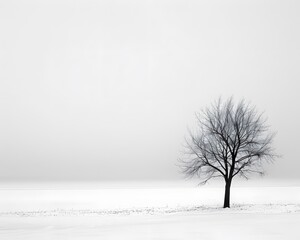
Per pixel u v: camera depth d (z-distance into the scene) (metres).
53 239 14.42
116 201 61.88
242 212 30.69
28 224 25.03
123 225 20.44
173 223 20.25
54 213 36.41
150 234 15.26
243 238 13.54
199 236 14.30
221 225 18.05
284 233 14.66
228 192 37.16
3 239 14.76
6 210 44.56
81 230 17.75
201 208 37.50
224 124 37.25
